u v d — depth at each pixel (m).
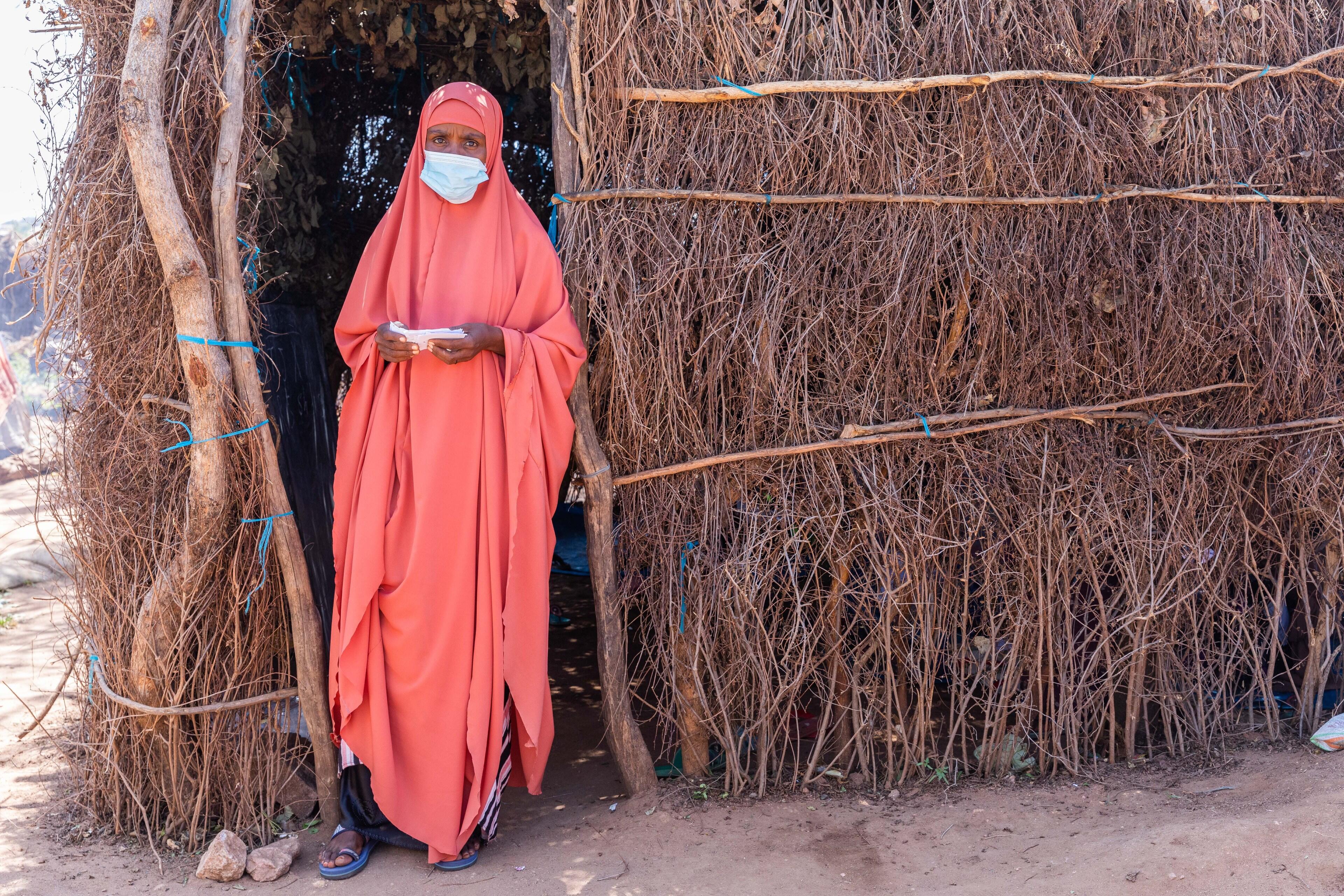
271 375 3.50
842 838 2.80
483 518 2.71
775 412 2.94
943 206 2.93
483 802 2.72
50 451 2.84
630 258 2.85
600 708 3.97
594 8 2.82
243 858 2.66
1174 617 3.16
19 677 4.17
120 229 2.66
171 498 2.77
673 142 2.90
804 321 2.93
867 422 2.96
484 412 2.70
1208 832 2.51
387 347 2.56
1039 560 3.05
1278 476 3.22
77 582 2.86
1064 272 3.01
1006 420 3.04
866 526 2.96
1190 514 3.14
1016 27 2.93
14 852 2.75
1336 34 3.23
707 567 2.97
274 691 2.93
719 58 2.86
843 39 2.90
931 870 2.60
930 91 2.92
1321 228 3.25
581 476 3.07
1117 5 3.00
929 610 3.03
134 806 2.86
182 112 2.61
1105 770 3.14
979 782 3.12
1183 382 3.14
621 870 2.67
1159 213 3.07
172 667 2.76
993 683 3.12
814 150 2.92
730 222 2.89
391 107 4.54
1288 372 3.14
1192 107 3.08
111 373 2.74
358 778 2.85
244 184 2.79
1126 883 2.38
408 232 2.79
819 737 3.08
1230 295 3.11
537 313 2.80
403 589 2.65
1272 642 3.29
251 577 2.82
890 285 2.93
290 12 3.76
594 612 5.11
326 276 4.34
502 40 4.09
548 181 5.02
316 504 3.77
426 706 2.70
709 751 3.22
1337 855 2.32
